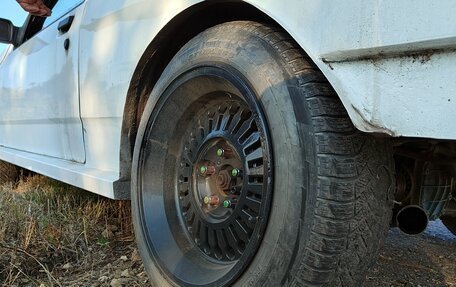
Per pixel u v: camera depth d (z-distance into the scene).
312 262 1.29
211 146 1.82
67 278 2.28
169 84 1.87
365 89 1.14
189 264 1.76
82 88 2.63
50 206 3.20
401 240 2.95
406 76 1.06
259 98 1.45
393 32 1.05
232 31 1.65
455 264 2.50
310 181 1.29
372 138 1.36
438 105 1.01
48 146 3.44
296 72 1.38
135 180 2.03
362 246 1.34
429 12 0.99
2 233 2.57
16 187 4.82
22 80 3.95
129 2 2.19
